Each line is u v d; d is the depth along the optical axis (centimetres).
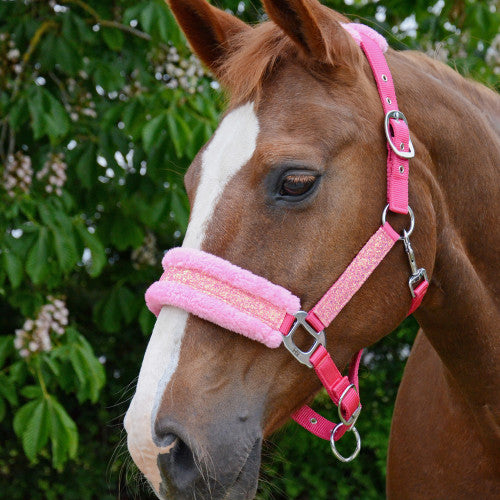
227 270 115
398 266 127
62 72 314
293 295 117
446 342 149
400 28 361
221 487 113
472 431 158
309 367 121
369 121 125
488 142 147
